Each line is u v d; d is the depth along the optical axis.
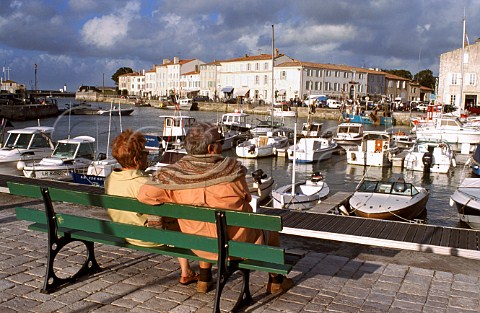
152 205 4.64
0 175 13.85
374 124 71.56
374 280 5.69
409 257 6.72
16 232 7.51
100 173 19.81
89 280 5.54
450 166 31.41
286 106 85.56
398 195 16.56
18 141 22.25
